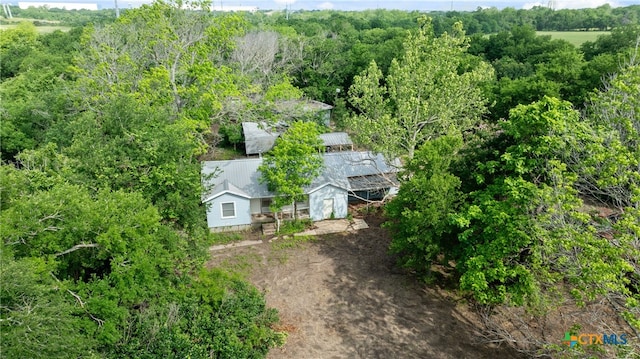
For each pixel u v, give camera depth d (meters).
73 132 22.98
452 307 20.86
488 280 17.53
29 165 20.72
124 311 14.51
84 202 14.80
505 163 19.14
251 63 49.41
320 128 40.44
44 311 11.27
